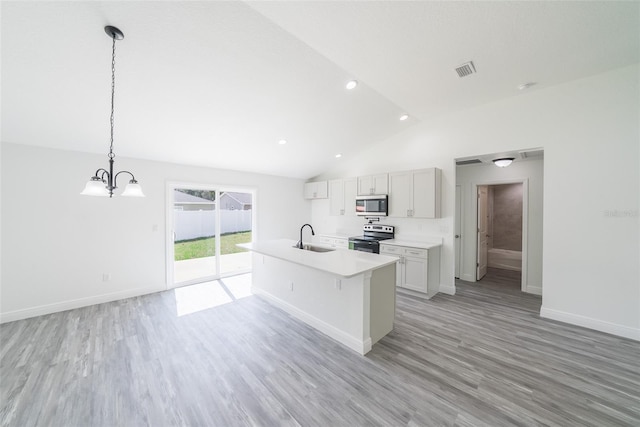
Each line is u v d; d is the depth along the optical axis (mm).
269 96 2852
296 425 1526
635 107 2455
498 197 6238
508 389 1812
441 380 1915
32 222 3045
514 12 1706
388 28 1859
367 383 1891
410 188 4055
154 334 2641
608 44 2092
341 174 5500
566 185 2826
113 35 1810
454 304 3432
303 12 1682
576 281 2789
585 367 2057
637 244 2473
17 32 1727
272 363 2145
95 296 3461
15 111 2459
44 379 1936
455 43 2055
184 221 4414
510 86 2881
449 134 3814
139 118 2852
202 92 2596
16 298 2961
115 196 3605
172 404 1695
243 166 4848
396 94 3033
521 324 2832
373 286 2393
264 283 3660
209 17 1812
